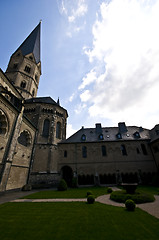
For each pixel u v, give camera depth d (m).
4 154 16.44
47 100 36.59
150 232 5.49
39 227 6.16
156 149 27.44
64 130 33.72
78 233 5.50
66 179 28.06
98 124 36.31
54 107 32.75
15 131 18.64
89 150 29.02
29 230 5.84
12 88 22.88
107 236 5.21
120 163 27.34
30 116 30.27
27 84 39.88
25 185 20.92
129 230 5.72
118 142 29.67
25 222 6.79
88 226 6.21
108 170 26.83
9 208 9.54
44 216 7.72
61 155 28.66
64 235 5.33
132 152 28.44
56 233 5.52
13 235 5.36
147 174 26.05
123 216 7.51
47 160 25.89
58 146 29.61
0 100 16.03
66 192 17.58
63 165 27.53
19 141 21.56
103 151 29.09
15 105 20.31
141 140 29.81
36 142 26.86
